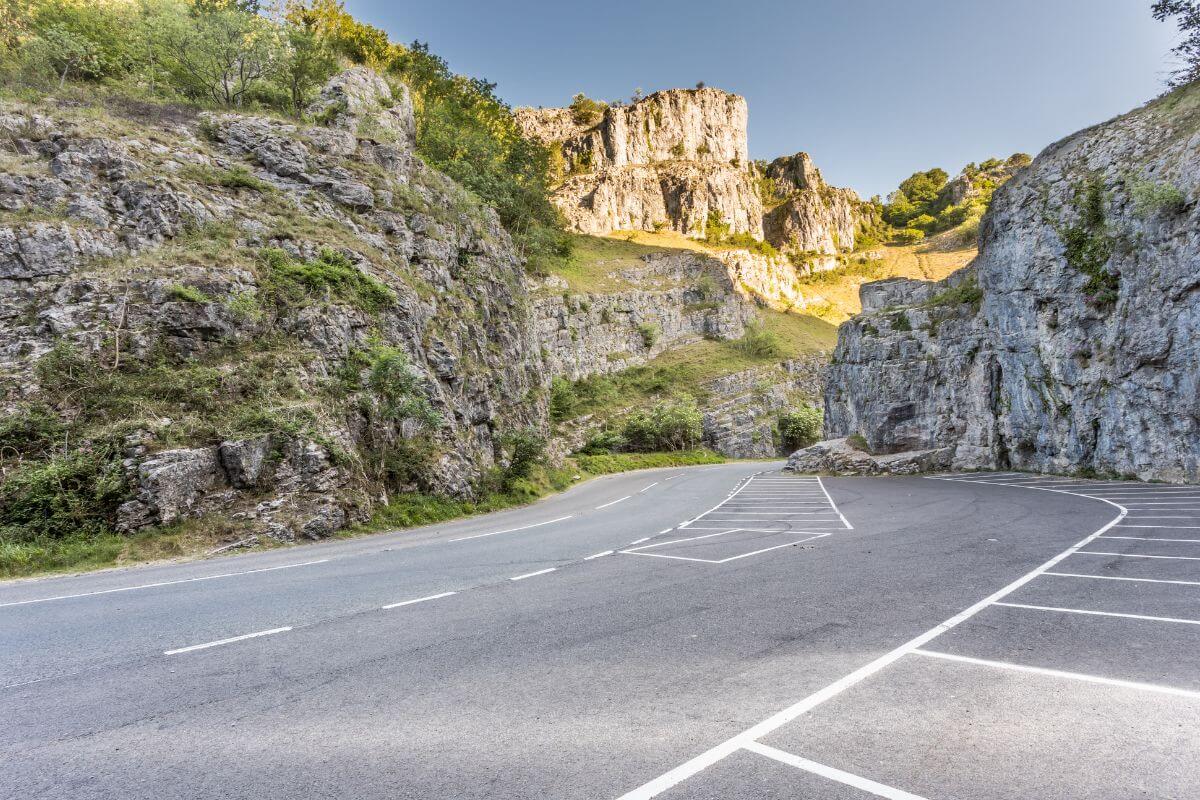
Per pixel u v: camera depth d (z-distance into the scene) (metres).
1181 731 3.01
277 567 9.29
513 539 11.91
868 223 174.62
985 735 3.04
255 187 21.86
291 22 47.50
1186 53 21.50
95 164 18.16
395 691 3.89
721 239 127.44
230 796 2.65
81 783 2.81
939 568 7.38
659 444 60.12
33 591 8.00
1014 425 24.56
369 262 21.67
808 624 5.14
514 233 64.75
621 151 134.62
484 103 69.56
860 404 32.09
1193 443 16.73
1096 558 7.66
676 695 3.68
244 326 16.33
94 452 12.17
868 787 2.57
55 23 29.36
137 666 4.54
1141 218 18.50
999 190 25.91
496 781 2.71
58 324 14.08
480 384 25.73
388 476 16.86
